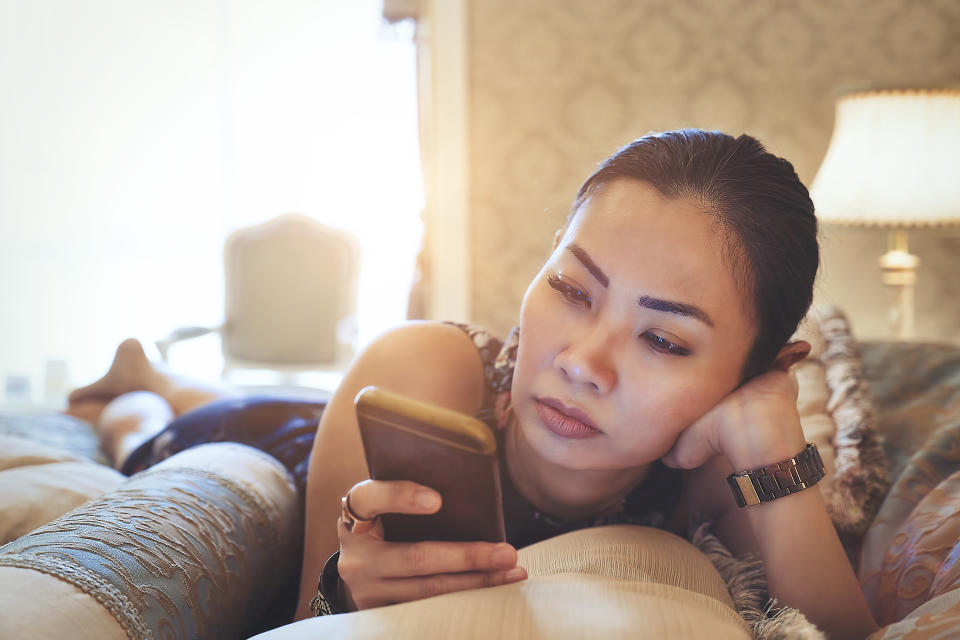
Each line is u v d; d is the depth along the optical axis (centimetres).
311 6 491
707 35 309
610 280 62
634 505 81
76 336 500
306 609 77
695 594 54
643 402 64
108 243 498
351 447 80
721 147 65
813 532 69
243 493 77
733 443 70
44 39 484
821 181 238
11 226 491
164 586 58
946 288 314
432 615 47
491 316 321
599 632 45
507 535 80
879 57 307
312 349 365
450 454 49
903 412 113
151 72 491
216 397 152
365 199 508
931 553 71
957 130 223
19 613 46
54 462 97
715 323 63
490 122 314
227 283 367
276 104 498
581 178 313
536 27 310
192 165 499
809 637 53
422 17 330
